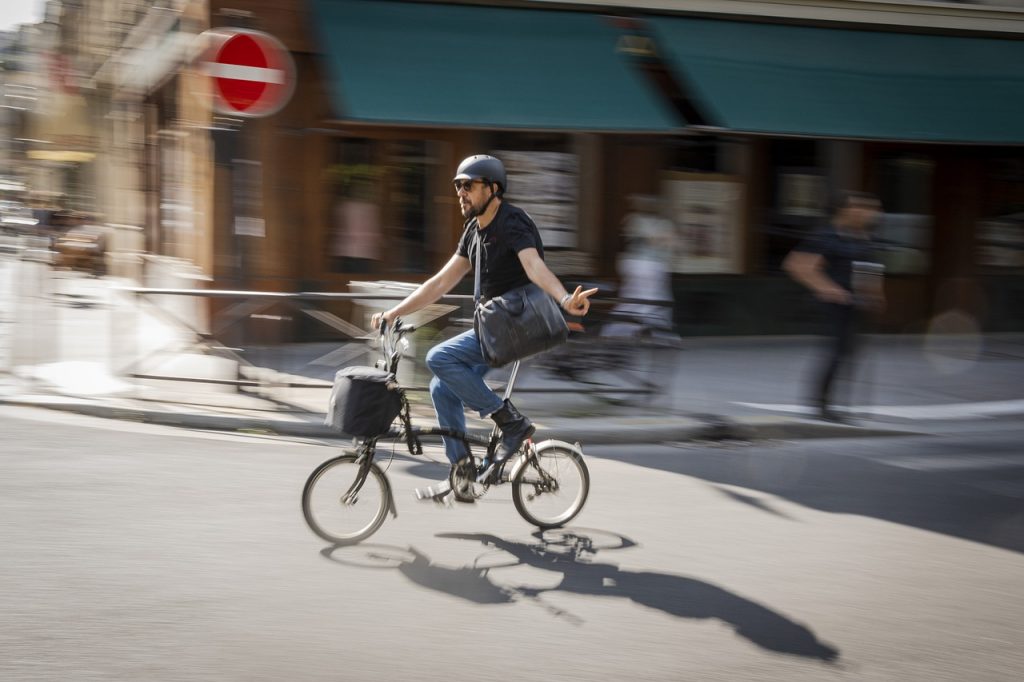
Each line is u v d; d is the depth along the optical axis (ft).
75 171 98.84
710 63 43.80
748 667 13.14
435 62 39.73
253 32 27.32
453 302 29.01
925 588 16.37
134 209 67.15
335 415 17.13
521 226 17.49
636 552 17.72
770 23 46.62
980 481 23.77
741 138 46.34
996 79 47.57
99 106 87.10
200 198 43.65
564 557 17.29
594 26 43.29
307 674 12.51
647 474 23.38
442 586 15.71
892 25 48.06
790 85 44.14
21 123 110.42
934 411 31.68
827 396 29.58
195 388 29.94
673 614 14.90
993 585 16.62
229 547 17.10
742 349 43.21
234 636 13.56
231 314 29.73
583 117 39.75
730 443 27.30
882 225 49.26
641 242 37.04
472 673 12.72
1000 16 49.21
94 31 83.71
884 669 13.20
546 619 14.56
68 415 26.99
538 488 18.72
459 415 18.39
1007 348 46.01
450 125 37.93
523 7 43.04
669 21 44.88
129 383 30.48
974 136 44.86
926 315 50.19
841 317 29.25
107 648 13.01
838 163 48.06
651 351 29.91
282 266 41.04
